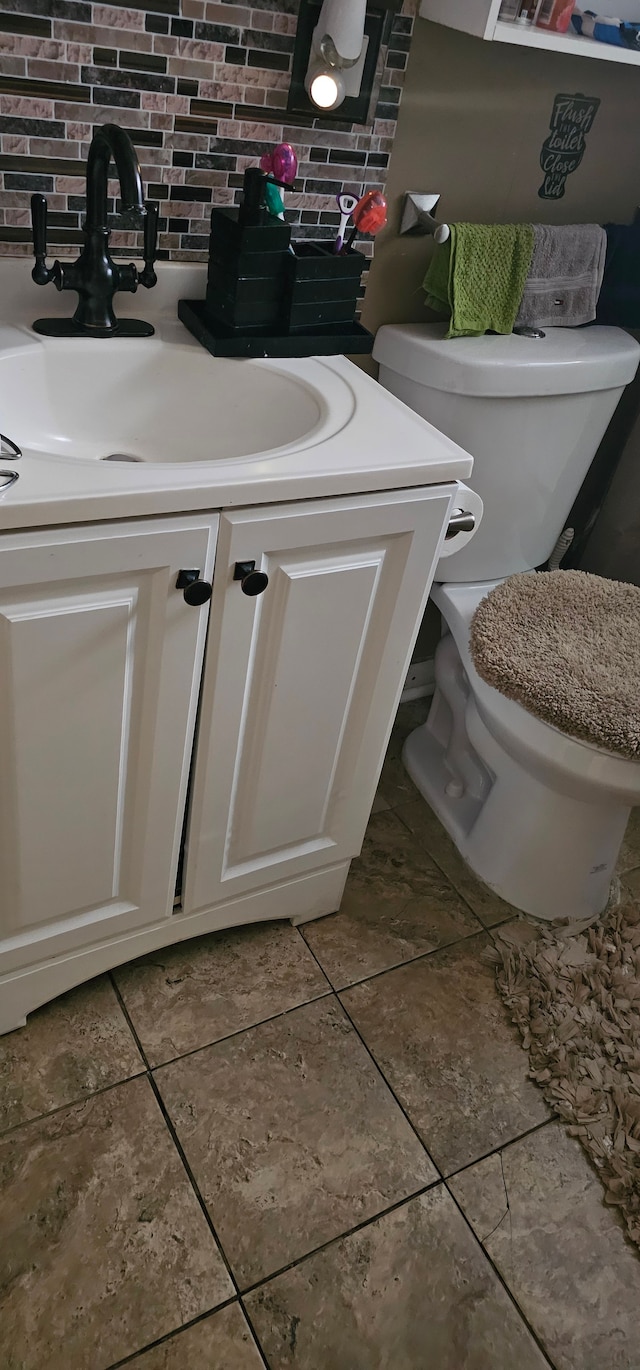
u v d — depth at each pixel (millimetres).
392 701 1237
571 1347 1060
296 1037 1318
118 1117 1194
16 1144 1149
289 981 1394
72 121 1074
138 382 1161
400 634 1165
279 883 1384
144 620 959
